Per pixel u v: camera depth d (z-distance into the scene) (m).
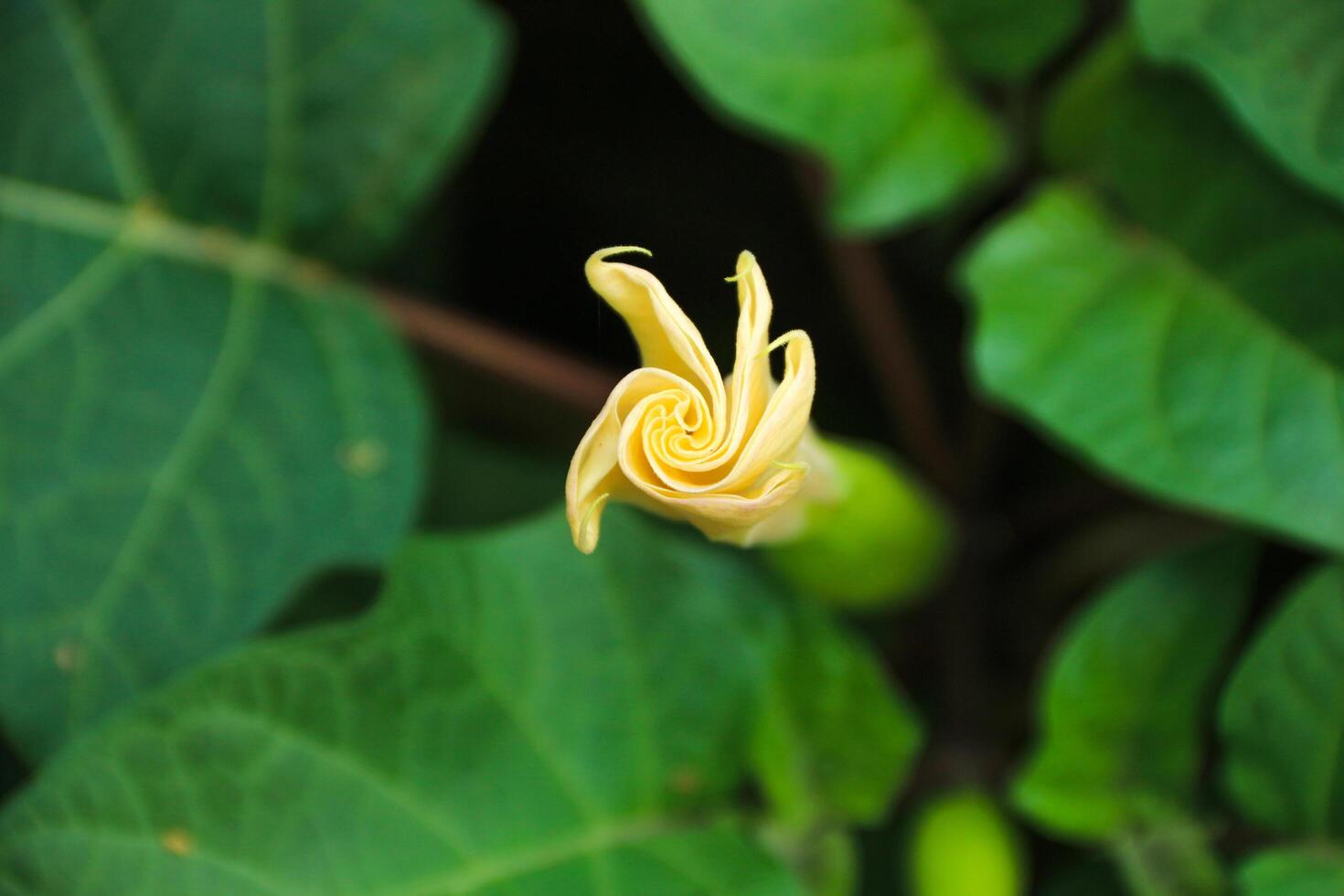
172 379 0.72
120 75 0.72
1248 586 0.69
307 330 0.73
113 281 0.72
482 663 0.68
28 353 0.71
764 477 0.56
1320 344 0.69
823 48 0.71
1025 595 0.76
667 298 0.56
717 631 0.69
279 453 0.71
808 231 0.80
